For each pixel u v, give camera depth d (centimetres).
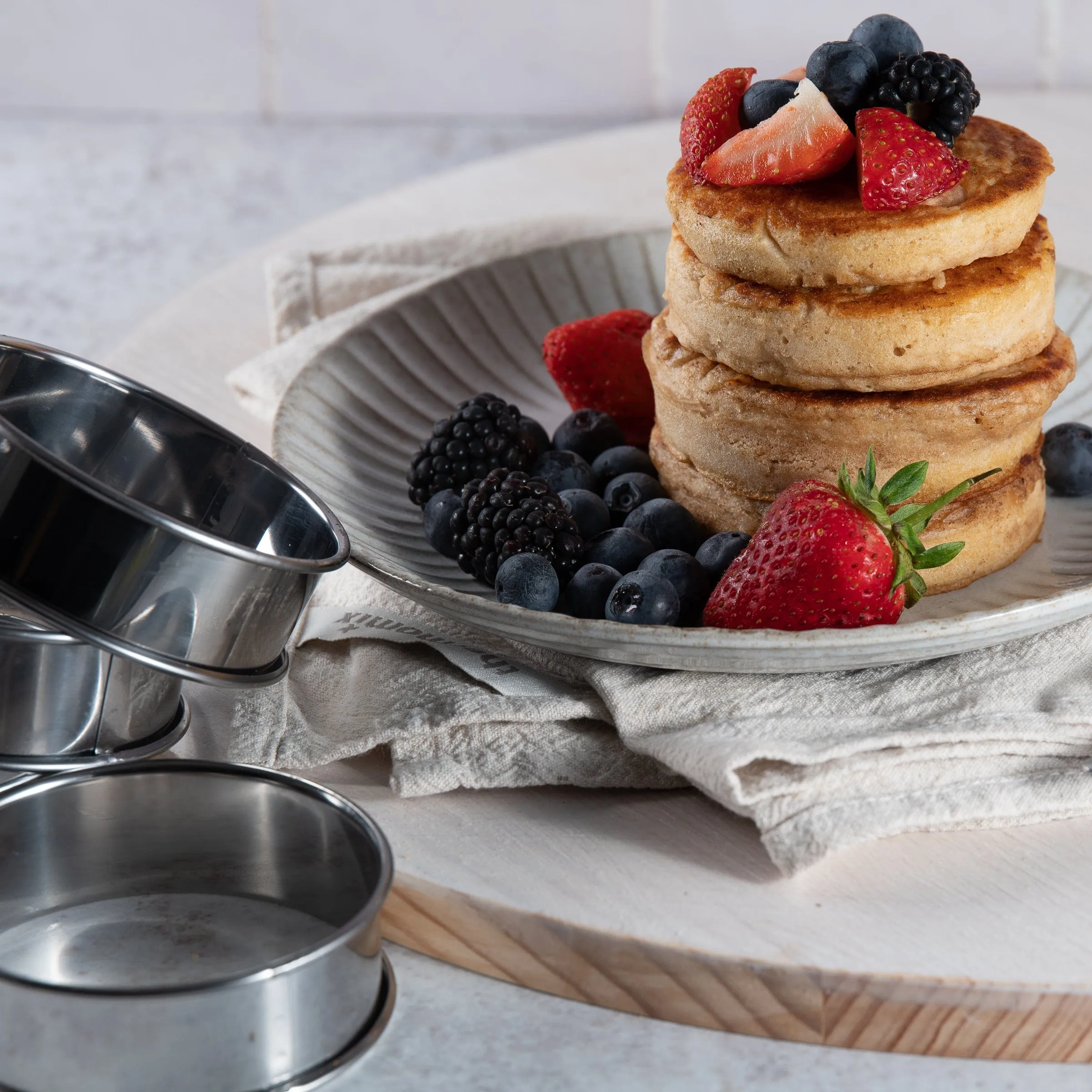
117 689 91
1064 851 90
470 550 97
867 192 94
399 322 106
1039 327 96
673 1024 88
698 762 90
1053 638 94
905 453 95
